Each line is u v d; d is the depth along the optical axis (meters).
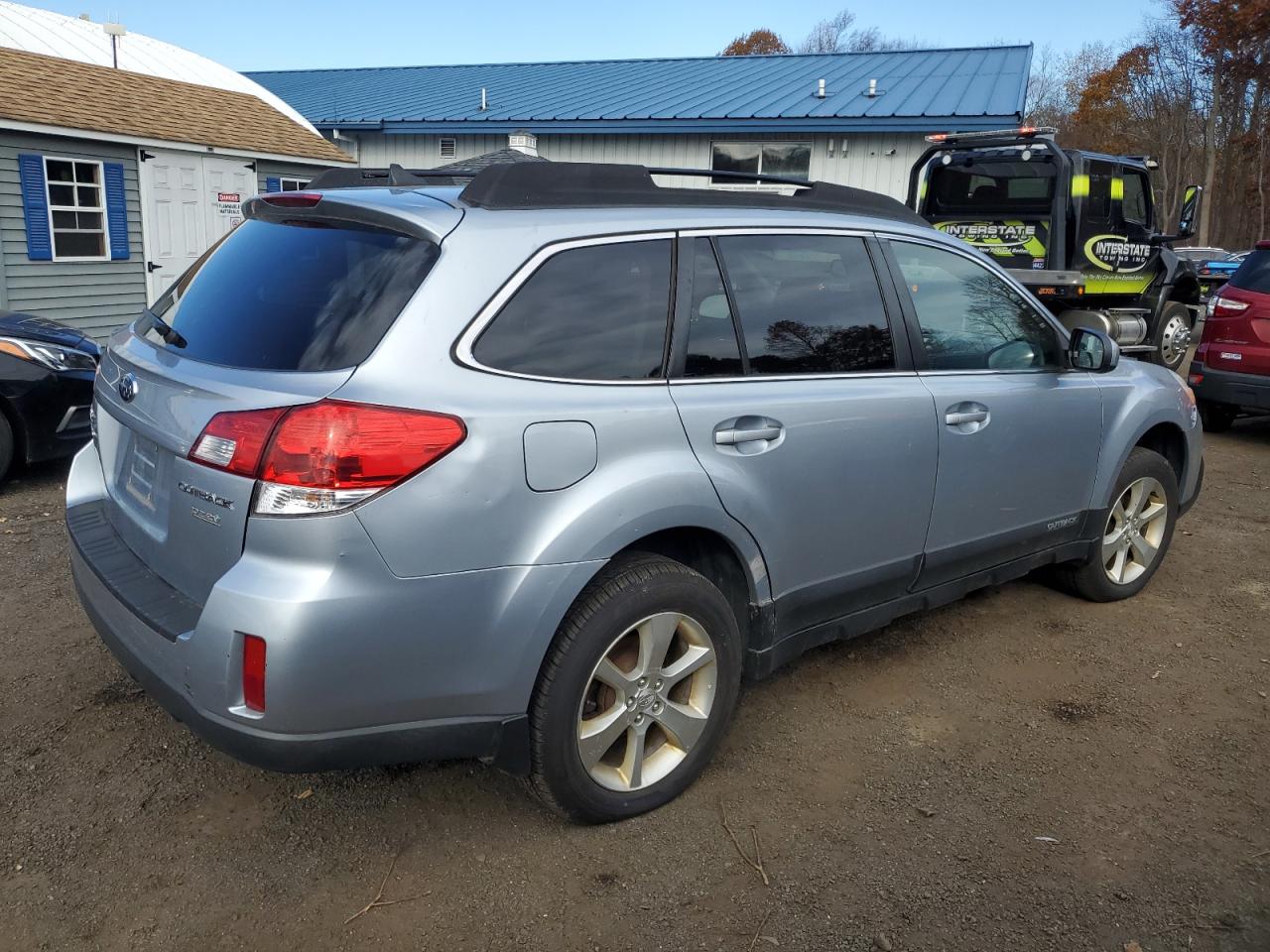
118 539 2.92
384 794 3.00
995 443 3.78
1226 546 5.70
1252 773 3.26
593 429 2.60
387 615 2.31
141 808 2.89
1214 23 39.75
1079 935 2.48
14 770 3.05
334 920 2.47
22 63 12.34
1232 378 8.41
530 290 2.60
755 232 3.15
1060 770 3.25
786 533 3.10
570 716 2.64
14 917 2.43
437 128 19.36
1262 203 42.31
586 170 2.87
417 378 2.37
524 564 2.48
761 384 3.06
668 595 2.78
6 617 4.16
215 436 2.35
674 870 2.69
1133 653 4.18
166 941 2.38
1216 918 2.55
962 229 11.16
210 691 2.30
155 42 16.86
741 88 20.25
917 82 19.36
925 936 2.46
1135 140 46.34
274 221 2.93
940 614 4.56
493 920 2.49
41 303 11.50
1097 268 11.02
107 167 12.07
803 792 3.08
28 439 5.97
